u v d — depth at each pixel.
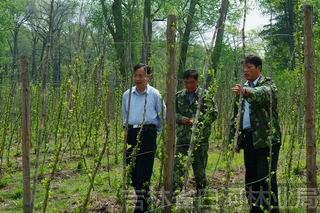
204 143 6.29
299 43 5.36
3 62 35.06
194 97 6.25
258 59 5.50
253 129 5.49
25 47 46.22
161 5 22.20
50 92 11.48
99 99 7.97
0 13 31.72
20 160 11.11
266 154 5.52
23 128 4.14
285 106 12.30
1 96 11.62
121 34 19.12
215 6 21.20
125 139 4.62
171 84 4.42
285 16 30.17
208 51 4.16
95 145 7.50
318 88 8.29
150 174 5.97
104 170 9.61
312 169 4.35
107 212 6.68
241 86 4.22
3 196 7.90
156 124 6.02
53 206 7.02
